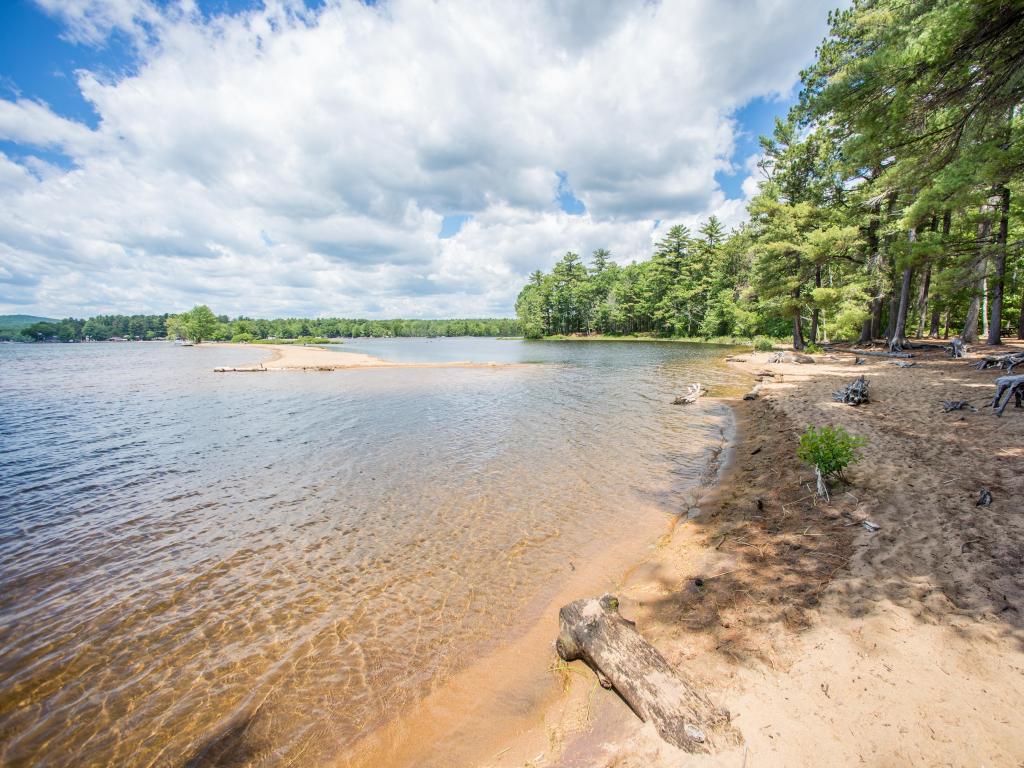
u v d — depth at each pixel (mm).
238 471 10289
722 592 4738
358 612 5145
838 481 6934
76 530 7379
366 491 8930
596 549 6340
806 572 4770
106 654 4555
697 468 9586
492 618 4957
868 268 25766
